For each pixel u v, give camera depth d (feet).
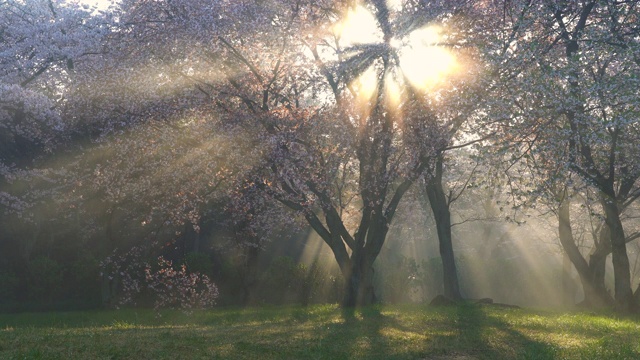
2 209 91.45
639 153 72.02
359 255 76.48
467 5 72.84
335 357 35.14
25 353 31.68
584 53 61.31
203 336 43.19
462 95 64.69
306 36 71.15
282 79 70.23
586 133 60.08
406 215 123.44
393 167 71.77
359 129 70.64
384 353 37.40
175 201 73.36
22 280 100.94
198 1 67.00
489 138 63.98
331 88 71.72
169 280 70.74
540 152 61.46
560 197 64.03
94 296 103.65
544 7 67.97
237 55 67.56
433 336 46.11
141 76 68.44
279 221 82.74
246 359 33.50
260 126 68.85
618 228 80.48
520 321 58.80
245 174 68.74
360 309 70.54
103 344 36.63
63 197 85.56
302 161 67.15
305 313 70.33
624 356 36.42
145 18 70.33
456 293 91.91
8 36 85.81
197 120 70.90
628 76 59.00
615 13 68.69
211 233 122.83
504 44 66.39
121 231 89.25
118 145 71.82
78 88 75.15
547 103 60.64
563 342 43.68
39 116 77.20
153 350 34.68
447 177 108.78
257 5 69.26
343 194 79.30
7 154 84.99
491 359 36.45
